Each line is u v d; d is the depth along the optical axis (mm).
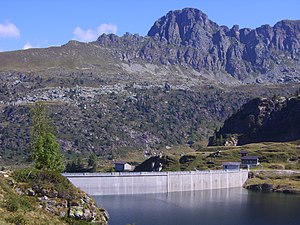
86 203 92812
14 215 74938
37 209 83188
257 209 198250
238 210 194625
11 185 87250
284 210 196500
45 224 76438
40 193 88750
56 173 95250
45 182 91062
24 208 79875
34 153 120062
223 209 196750
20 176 90625
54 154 120375
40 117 126062
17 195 84188
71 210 88250
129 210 183750
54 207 87250
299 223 167750
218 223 165250
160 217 171500
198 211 189500
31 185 89125
